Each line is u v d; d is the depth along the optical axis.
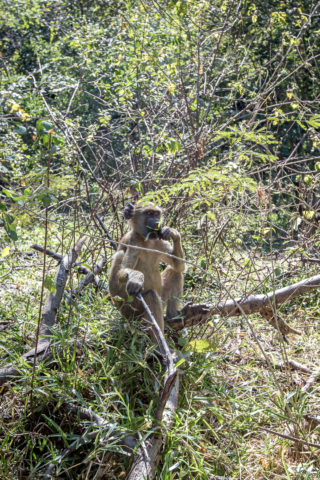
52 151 4.16
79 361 4.86
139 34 8.05
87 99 10.33
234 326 6.30
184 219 7.15
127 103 8.05
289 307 7.09
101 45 9.24
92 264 6.36
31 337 5.32
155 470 3.90
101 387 4.49
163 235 5.48
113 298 5.48
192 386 4.91
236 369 5.50
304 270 7.23
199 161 7.28
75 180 6.31
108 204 7.28
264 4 11.48
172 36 8.05
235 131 5.33
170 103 8.18
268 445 4.50
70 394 4.49
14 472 4.05
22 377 4.47
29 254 8.56
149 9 8.39
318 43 11.72
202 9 7.92
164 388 3.89
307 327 6.59
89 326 5.14
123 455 4.09
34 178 4.26
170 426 4.21
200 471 3.96
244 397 5.17
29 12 11.98
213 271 6.71
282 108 10.25
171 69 7.51
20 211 4.15
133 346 4.82
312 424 4.72
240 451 4.46
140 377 4.91
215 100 9.10
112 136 9.36
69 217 7.07
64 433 4.16
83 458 4.25
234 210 5.78
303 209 6.92
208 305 5.67
